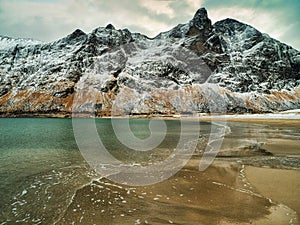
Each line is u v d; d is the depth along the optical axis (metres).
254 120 116.19
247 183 19.12
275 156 29.67
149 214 13.88
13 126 100.50
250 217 13.34
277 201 15.52
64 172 23.34
